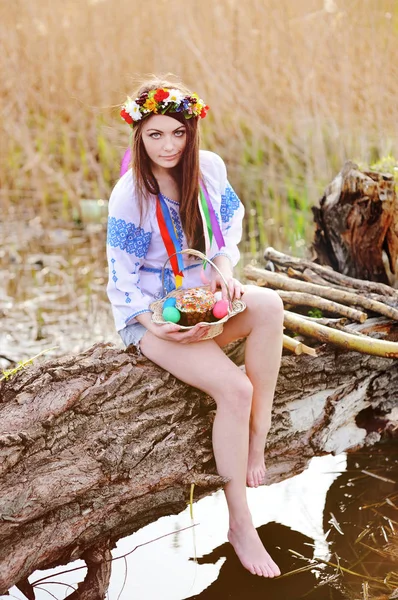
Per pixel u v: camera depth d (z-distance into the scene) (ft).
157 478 7.38
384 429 9.52
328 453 9.12
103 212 18.61
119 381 7.55
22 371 7.58
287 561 7.98
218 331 7.66
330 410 9.05
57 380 7.44
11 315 13.61
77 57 20.52
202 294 7.69
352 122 17.12
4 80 20.03
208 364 7.61
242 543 7.75
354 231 10.94
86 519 6.98
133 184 7.98
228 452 7.64
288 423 8.72
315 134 17.54
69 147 19.72
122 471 7.22
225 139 18.79
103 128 19.30
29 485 6.70
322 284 10.34
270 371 7.84
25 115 19.74
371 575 7.70
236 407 7.55
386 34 17.53
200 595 7.54
